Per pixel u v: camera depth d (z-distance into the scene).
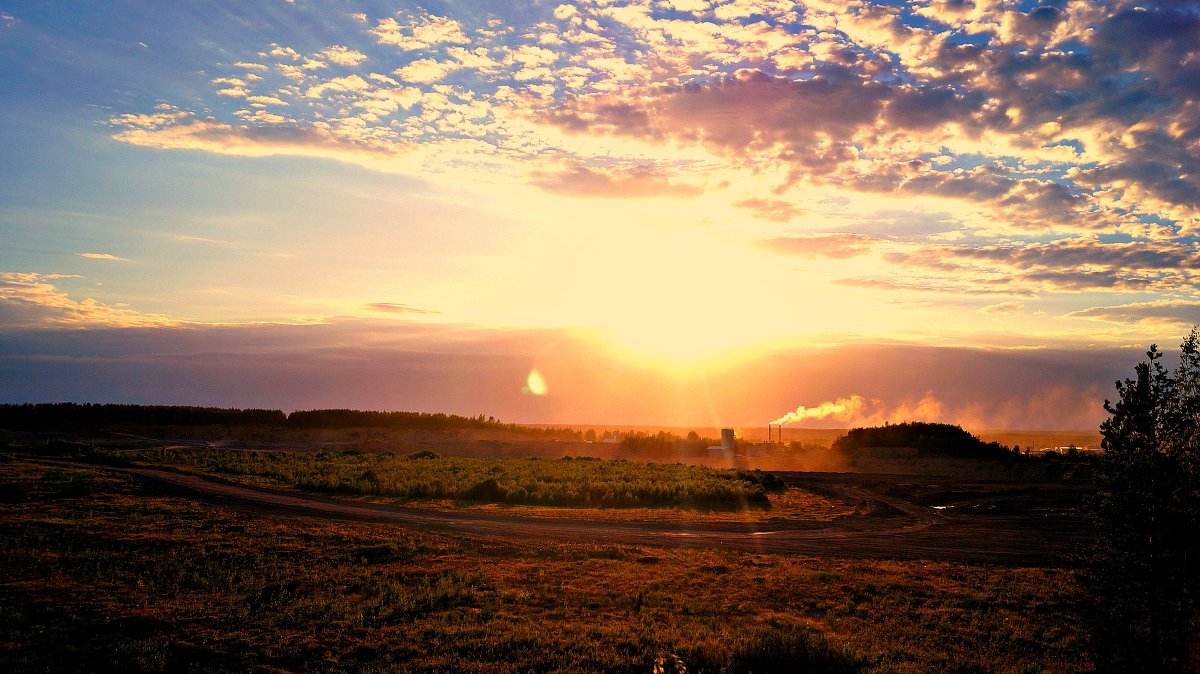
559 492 39.56
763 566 23.47
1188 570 11.62
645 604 18.16
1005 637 16.50
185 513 28.45
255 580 19.05
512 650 14.20
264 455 60.56
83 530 24.02
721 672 12.98
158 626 14.84
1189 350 12.21
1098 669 12.62
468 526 29.89
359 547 23.45
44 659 12.91
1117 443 12.54
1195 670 11.67
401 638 14.80
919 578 22.16
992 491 47.47
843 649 14.24
